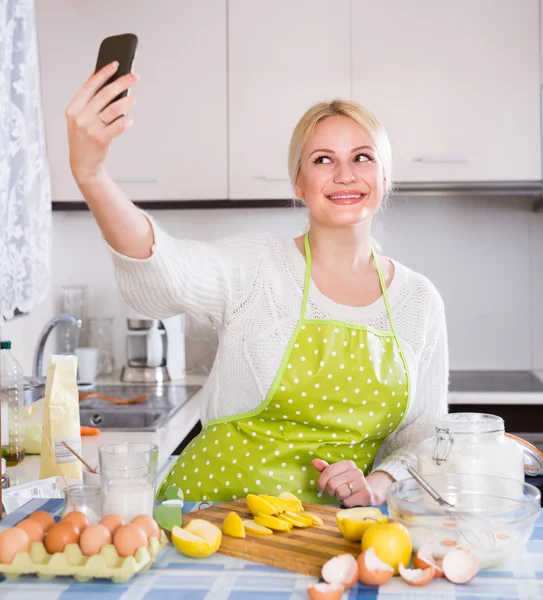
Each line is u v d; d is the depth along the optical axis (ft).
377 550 3.38
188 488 5.09
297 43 10.01
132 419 8.64
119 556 3.40
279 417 5.09
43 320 10.36
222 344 5.21
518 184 10.03
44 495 4.71
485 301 11.25
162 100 10.10
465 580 3.29
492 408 9.40
